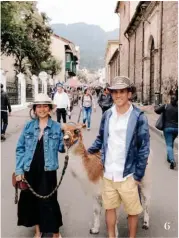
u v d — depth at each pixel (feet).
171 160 28.35
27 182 14.42
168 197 21.25
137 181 13.44
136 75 121.19
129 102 13.55
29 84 111.86
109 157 13.62
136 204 13.70
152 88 99.30
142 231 16.38
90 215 18.21
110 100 47.14
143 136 13.23
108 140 13.62
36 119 14.69
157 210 19.10
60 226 15.44
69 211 18.78
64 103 49.11
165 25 75.72
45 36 129.80
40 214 14.67
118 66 197.36
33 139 14.46
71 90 103.24
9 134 47.65
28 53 123.75
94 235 15.85
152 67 99.55
